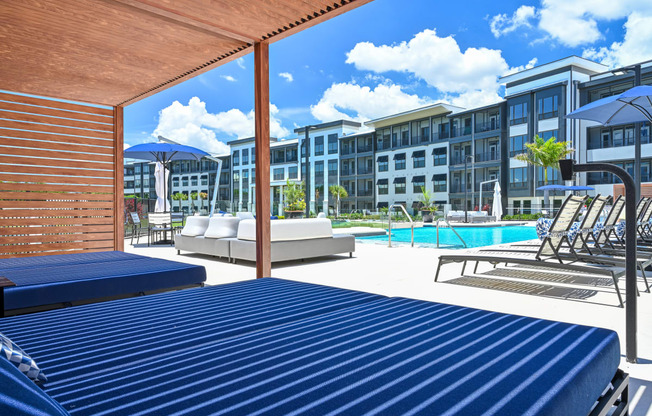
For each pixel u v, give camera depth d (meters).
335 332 1.64
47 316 2.01
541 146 26.30
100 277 3.21
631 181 2.26
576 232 4.29
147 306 2.21
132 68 5.17
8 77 5.43
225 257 7.31
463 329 1.66
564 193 26.67
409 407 1.00
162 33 4.17
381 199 38.38
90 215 6.74
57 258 4.45
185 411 1.00
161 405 1.03
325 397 1.06
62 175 6.48
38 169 6.26
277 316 1.96
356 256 7.20
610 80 25.34
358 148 40.06
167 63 5.01
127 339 1.62
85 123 6.72
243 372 1.24
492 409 0.98
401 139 37.19
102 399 1.07
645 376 2.14
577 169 2.35
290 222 6.30
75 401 1.06
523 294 4.04
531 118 28.59
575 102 26.91
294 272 5.56
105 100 6.59
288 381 1.17
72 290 3.05
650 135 24.22
